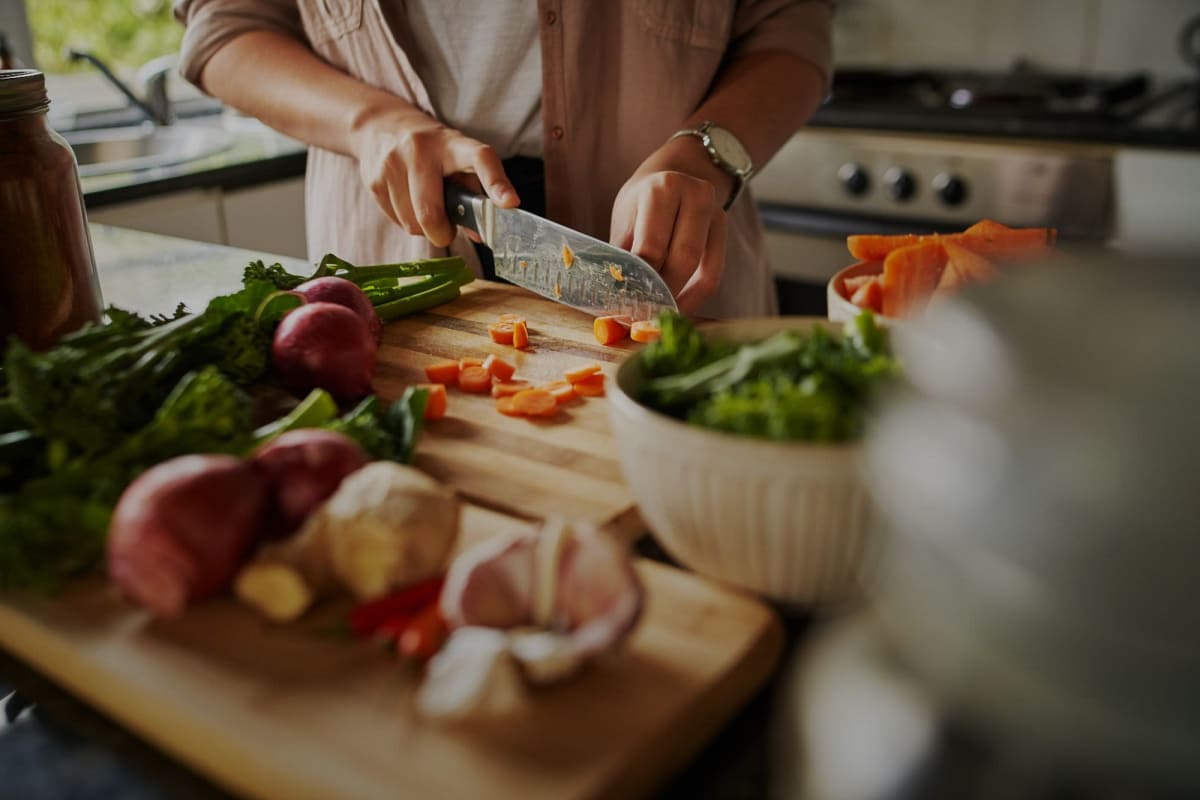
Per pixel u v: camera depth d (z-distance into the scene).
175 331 0.84
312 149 1.58
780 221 2.42
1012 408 0.34
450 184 1.26
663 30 1.35
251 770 0.50
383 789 0.47
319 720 0.51
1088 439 0.32
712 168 1.22
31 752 0.57
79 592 0.62
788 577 0.57
